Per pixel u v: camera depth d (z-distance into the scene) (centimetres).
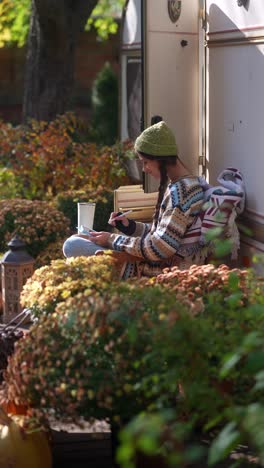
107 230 997
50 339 433
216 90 774
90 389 413
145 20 786
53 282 511
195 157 832
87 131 1366
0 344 536
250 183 707
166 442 353
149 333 402
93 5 1230
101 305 418
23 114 1293
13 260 698
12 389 450
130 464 292
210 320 414
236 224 709
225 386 412
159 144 645
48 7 1184
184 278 496
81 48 2325
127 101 1177
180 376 391
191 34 816
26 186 1134
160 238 629
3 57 2353
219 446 302
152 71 798
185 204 632
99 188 1016
